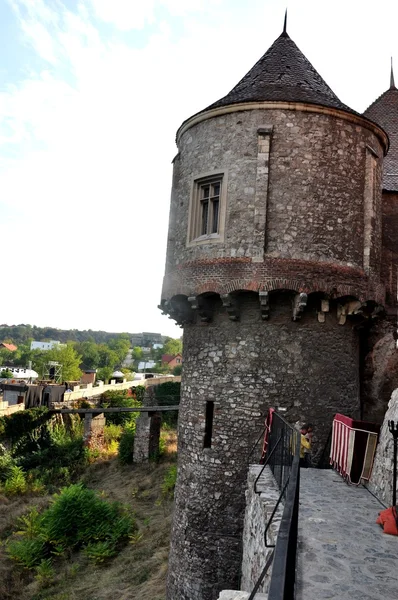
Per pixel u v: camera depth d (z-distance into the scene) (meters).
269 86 12.40
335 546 5.52
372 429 8.55
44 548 17.69
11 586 15.73
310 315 11.48
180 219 12.52
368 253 11.65
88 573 15.70
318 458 10.91
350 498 7.66
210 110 12.01
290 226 11.16
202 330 12.27
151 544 16.83
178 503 11.95
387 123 16.62
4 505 23.52
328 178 11.47
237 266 11.13
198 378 12.07
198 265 11.62
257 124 11.58
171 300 12.25
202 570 10.99
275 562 2.78
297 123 11.54
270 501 6.82
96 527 18.03
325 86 13.11
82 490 20.17
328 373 11.33
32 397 37.34
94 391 43.81
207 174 11.97
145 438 29.11
